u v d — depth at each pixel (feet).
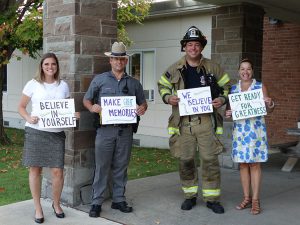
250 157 16.52
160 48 38.29
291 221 16.06
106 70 18.21
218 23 26.35
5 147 33.88
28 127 15.46
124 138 16.61
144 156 32.17
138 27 39.99
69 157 17.57
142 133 39.60
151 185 21.44
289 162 25.57
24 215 16.66
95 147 16.67
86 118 17.69
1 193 20.02
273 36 35.65
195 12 35.01
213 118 16.75
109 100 16.22
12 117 53.78
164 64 38.06
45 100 15.28
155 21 38.50
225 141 25.91
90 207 17.52
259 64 26.61
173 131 17.15
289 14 29.22
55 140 15.64
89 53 17.61
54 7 17.85
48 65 15.37
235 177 23.44
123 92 16.42
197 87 16.56
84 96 17.17
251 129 16.66
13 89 53.47
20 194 19.86
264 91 16.87
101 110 16.17
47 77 15.56
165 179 22.82
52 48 18.11
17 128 51.88
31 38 31.09
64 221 16.02
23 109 15.48
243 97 16.61
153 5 36.52
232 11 25.59
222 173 24.52
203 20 35.01
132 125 16.81
